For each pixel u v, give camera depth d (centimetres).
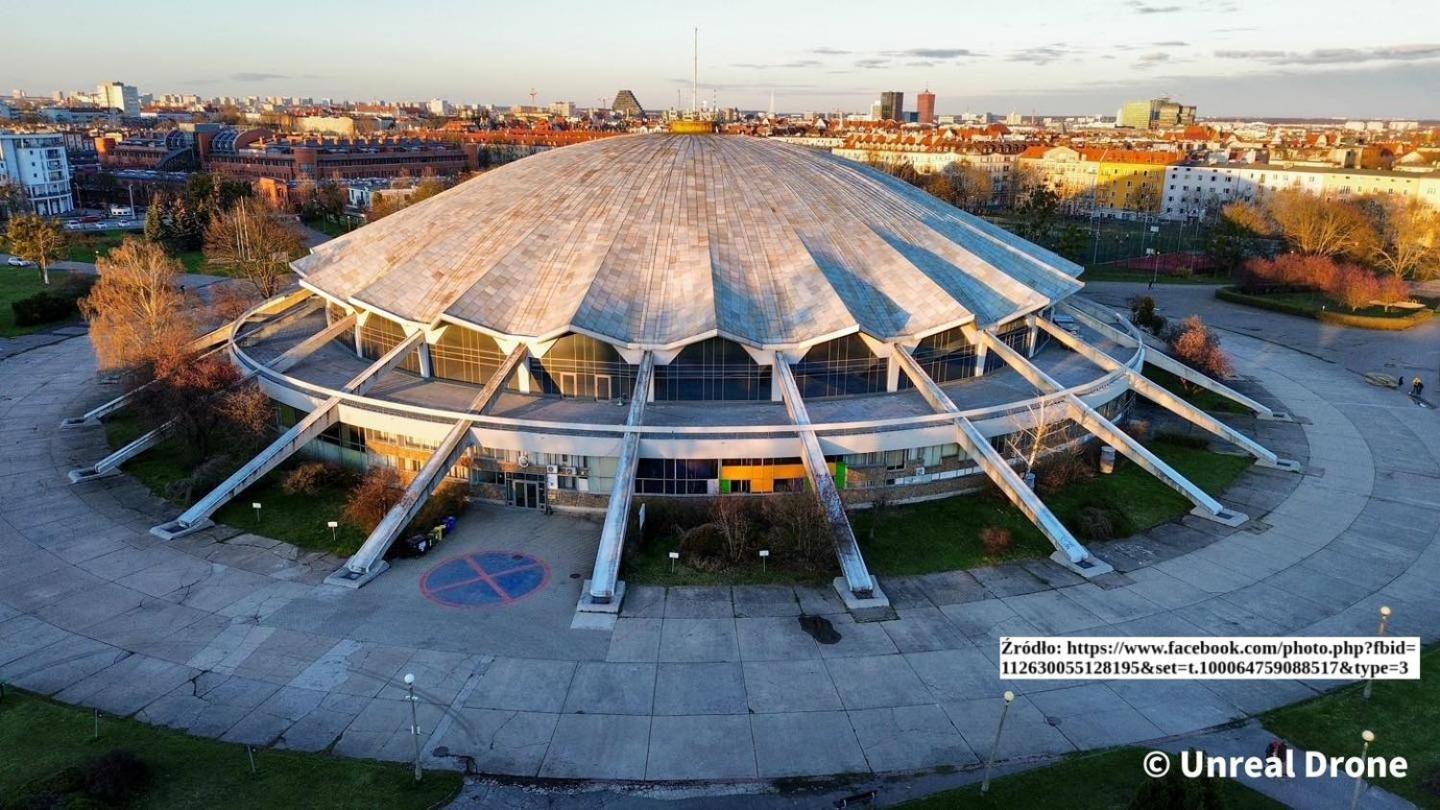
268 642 4359
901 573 5144
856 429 5850
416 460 6119
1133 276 14838
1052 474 6222
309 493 5956
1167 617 4762
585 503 5891
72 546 5275
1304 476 6706
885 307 6950
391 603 4734
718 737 3781
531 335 6438
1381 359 10025
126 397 7131
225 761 3522
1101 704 4059
